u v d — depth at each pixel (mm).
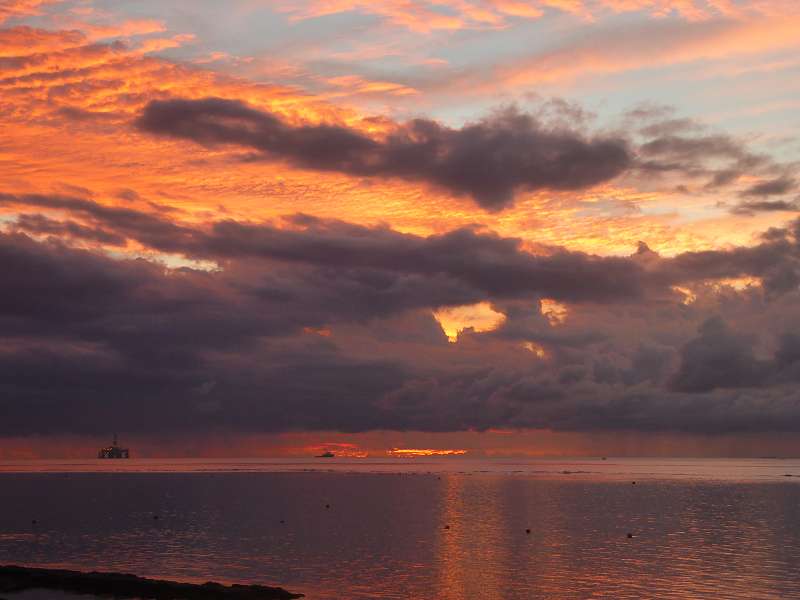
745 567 83125
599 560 88188
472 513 150375
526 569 82125
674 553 93750
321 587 72812
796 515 145125
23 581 73188
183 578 78375
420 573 79875
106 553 95438
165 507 167000
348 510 158125
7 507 168000
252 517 142500
